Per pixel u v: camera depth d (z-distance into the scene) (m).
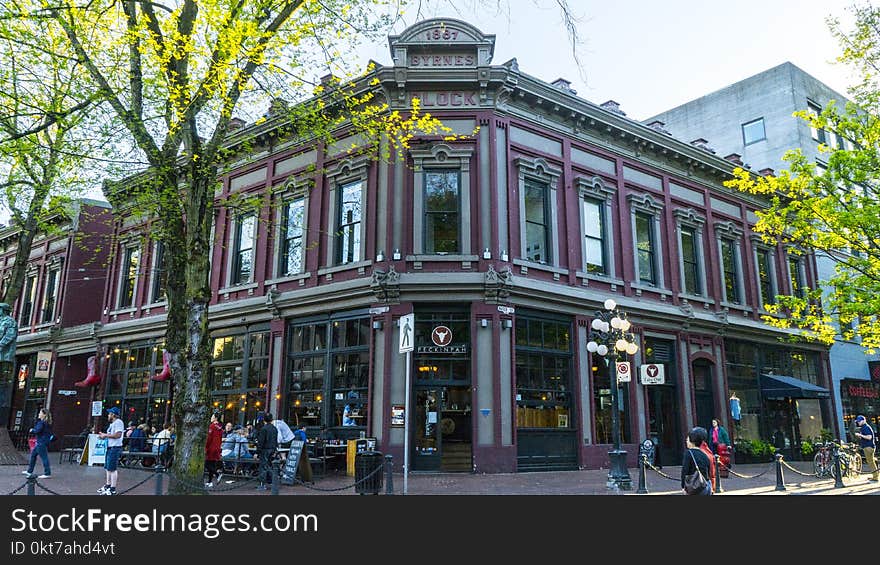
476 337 17.78
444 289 17.84
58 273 31.80
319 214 20.88
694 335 23.56
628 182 22.88
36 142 14.34
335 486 14.75
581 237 20.88
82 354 29.64
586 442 19.11
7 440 21.91
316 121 15.43
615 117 22.42
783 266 28.66
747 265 26.89
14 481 15.34
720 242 25.98
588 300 20.00
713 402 23.72
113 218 28.05
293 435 16.70
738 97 38.84
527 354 18.67
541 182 20.30
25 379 32.22
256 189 23.03
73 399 29.91
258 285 22.08
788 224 19.22
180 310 13.94
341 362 19.27
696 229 25.09
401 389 17.55
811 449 25.83
